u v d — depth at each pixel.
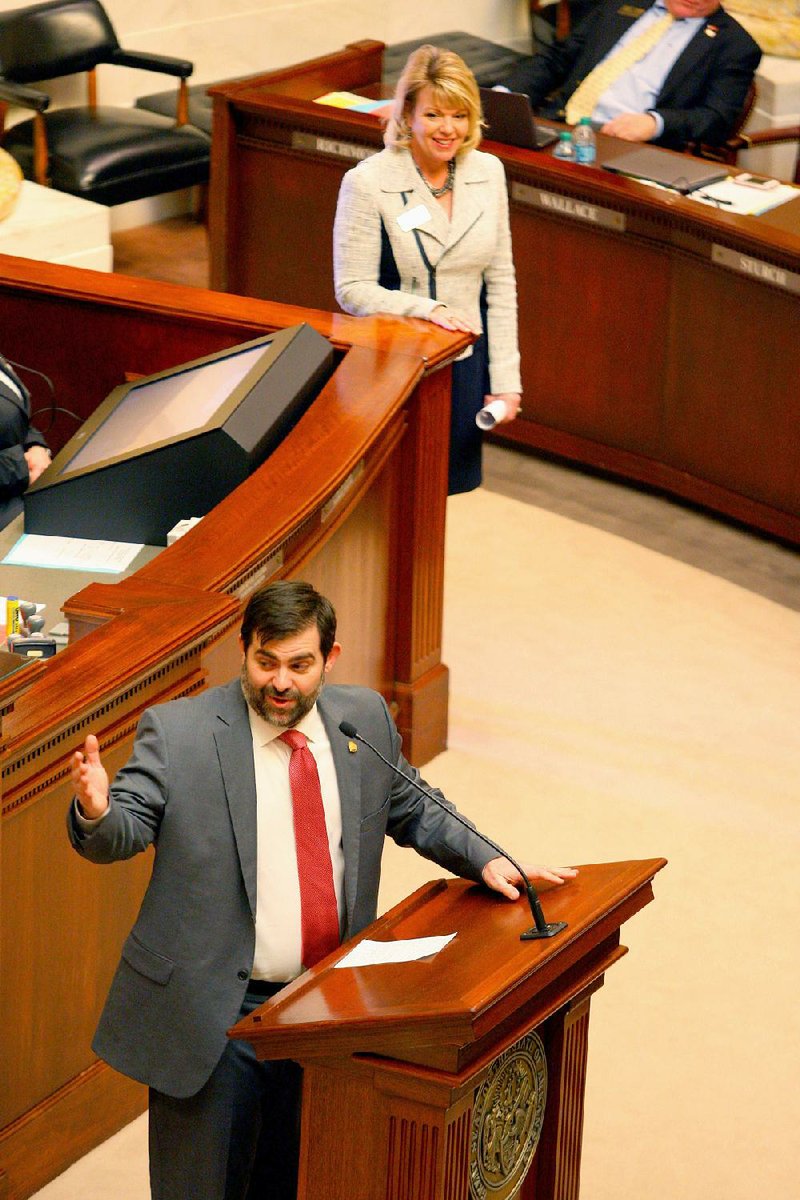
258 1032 7.26
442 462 14.23
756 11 28.08
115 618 10.10
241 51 27.47
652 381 19.33
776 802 14.59
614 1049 11.61
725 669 16.61
